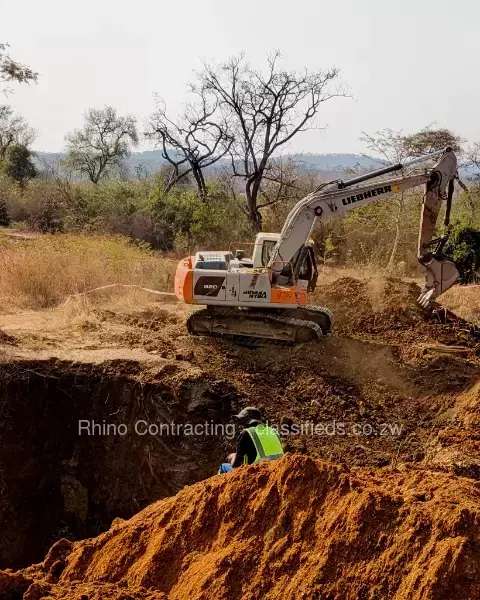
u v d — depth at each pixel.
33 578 6.66
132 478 12.59
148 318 17.28
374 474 7.66
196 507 6.61
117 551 6.70
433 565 5.34
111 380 13.03
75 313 17.08
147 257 22.73
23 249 21.20
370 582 5.51
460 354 14.88
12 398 12.66
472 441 11.50
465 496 6.31
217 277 14.97
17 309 17.78
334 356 14.65
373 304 16.97
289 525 6.11
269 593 5.74
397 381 13.92
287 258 15.31
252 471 6.61
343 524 5.85
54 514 12.67
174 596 6.06
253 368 14.20
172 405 12.70
